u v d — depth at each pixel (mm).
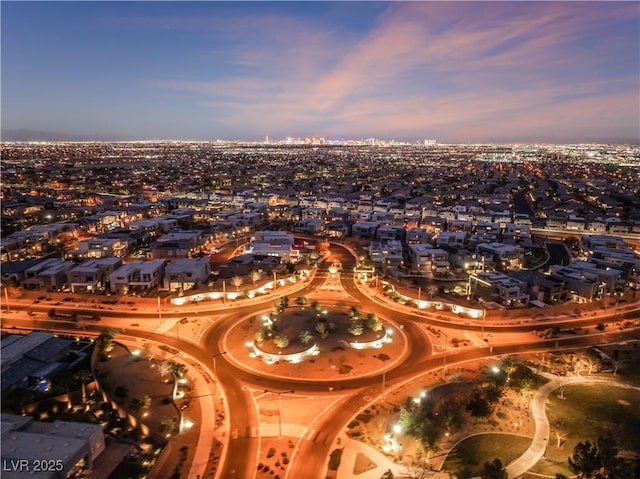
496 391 81625
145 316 118438
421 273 159500
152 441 69750
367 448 69688
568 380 89688
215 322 115062
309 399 82438
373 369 92812
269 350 96875
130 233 193125
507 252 170625
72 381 83750
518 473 64500
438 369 93500
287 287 141500
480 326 114875
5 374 85188
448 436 72312
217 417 76938
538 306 125938
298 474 64375
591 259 165500
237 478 63406
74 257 166500
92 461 64062
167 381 85625
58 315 117438
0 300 126625
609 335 111375
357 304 128625
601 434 73375
